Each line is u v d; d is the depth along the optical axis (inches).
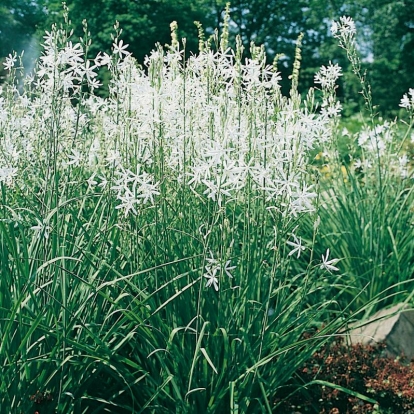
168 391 150.8
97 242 159.3
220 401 149.9
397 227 250.8
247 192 159.0
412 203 263.3
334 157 271.0
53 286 143.9
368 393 181.8
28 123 202.5
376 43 1464.1
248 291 155.7
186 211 169.0
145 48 1186.6
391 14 1413.6
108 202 154.3
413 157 332.2
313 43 1541.6
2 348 127.7
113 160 161.9
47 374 142.4
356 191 257.1
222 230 146.7
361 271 245.4
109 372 148.3
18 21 1235.9
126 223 161.0
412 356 211.3
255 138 154.3
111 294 155.5
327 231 251.9
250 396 154.4
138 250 160.9
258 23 1499.8
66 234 154.9
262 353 155.3
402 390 177.3
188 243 160.4
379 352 204.1
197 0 1268.5
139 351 156.5
